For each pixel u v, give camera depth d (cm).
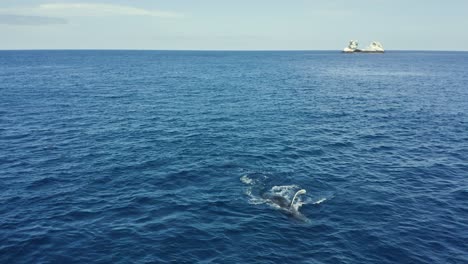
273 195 2072
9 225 1711
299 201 2006
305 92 6272
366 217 1845
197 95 5841
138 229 1695
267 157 2741
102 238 1616
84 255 1490
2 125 3597
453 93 6191
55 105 4694
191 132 3456
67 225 1722
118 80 7988
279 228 1720
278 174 2394
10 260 1449
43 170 2419
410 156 2844
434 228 1752
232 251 1532
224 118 4103
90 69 11112
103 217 1803
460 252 1553
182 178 2308
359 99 5534
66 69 10925
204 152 2834
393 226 1761
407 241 1630
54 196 2031
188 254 1506
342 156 2817
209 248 1552
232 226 1731
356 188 2209
